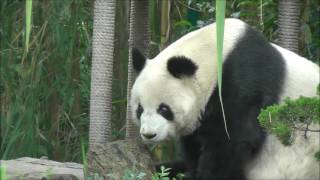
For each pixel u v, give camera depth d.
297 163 11.27
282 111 8.98
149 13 16.53
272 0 16.45
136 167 11.27
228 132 11.24
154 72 11.48
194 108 11.45
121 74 19.00
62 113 18.17
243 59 11.20
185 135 11.91
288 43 13.65
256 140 11.17
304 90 11.35
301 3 16.45
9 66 17.59
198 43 11.69
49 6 17.44
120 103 18.62
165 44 17.77
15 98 17.50
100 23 12.80
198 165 11.88
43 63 17.89
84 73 18.83
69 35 17.61
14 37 17.97
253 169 11.38
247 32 11.43
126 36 18.98
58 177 11.53
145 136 11.34
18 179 11.53
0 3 17.94
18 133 17.02
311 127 11.11
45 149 17.92
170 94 11.34
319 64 16.16
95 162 11.40
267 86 11.16
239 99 11.11
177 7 18.38
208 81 11.41
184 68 11.20
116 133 18.56
